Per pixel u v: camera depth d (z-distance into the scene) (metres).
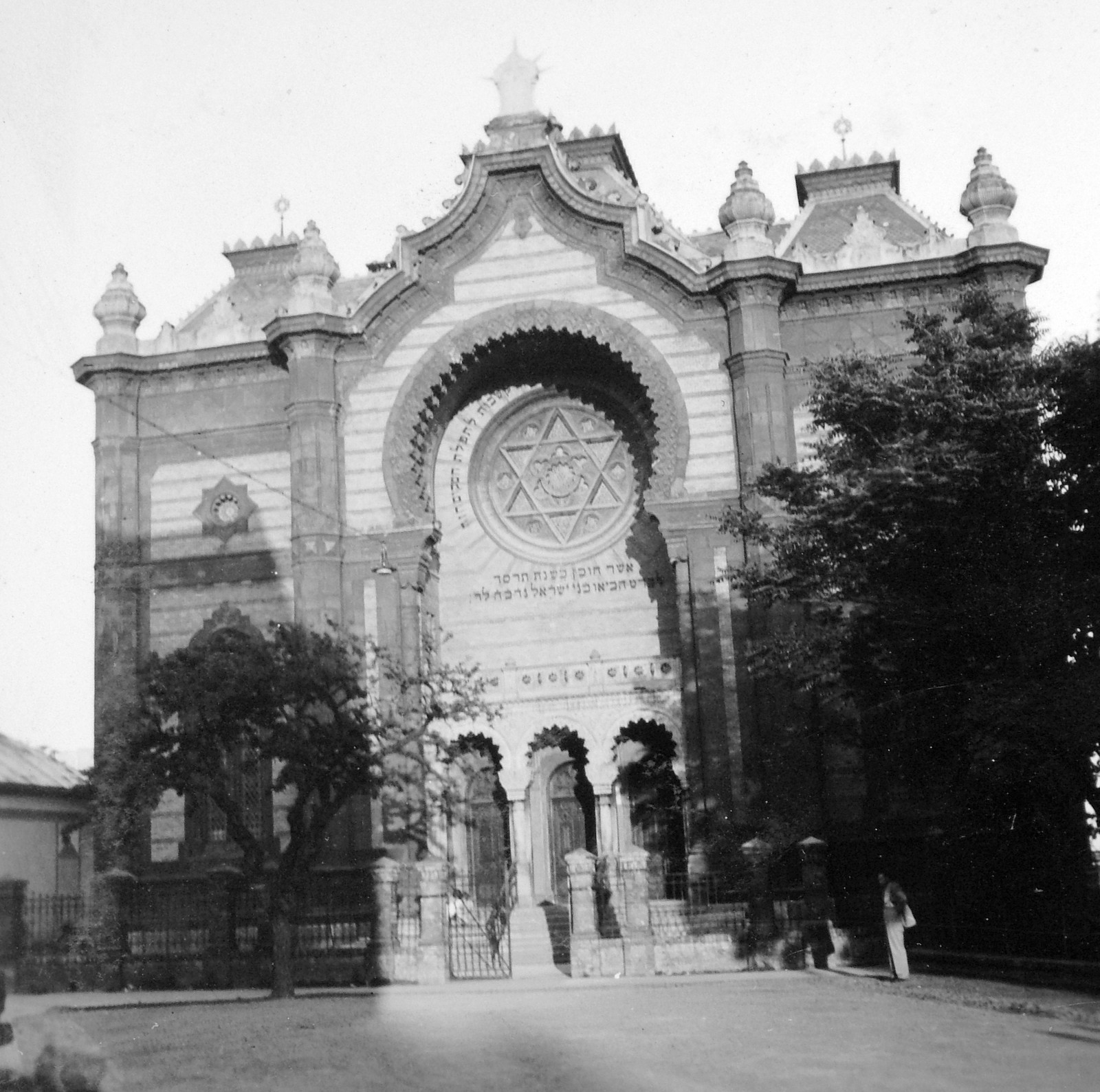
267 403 40.75
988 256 37.28
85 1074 17.23
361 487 39.41
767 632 35.97
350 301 43.53
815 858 30.44
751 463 36.97
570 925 34.41
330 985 30.98
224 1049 19.41
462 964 33.12
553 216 39.72
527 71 40.59
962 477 25.52
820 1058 16.73
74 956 30.19
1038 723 23.95
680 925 31.06
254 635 39.03
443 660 40.00
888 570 27.48
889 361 30.56
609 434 41.16
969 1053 16.83
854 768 35.22
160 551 40.31
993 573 26.45
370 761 32.12
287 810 35.62
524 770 38.97
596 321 38.94
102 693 38.88
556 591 40.12
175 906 35.06
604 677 39.25
